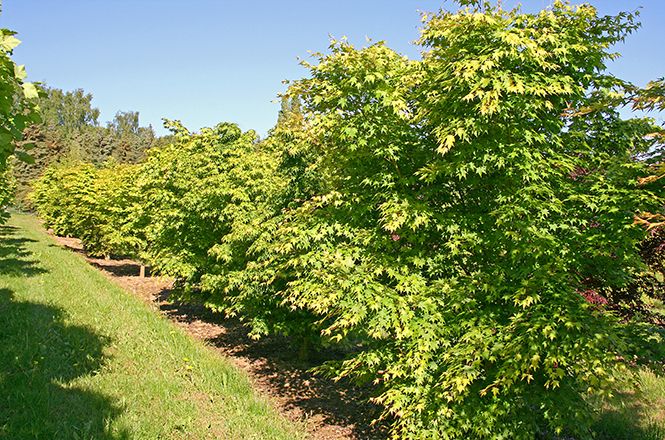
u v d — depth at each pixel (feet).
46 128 226.99
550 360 13.33
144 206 53.26
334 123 19.48
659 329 15.48
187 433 16.51
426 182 18.63
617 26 17.98
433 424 16.74
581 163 17.17
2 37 9.09
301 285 20.61
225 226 39.45
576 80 17.95
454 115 17.21
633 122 17.90
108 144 242.99
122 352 24.13
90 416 15.55
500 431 15.67
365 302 17.92
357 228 20.16
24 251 61.00
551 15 16.97
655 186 15.48
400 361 17.40
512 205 16.14
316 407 25.94
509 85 14.90
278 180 35.76
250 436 17.65
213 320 46.73
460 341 16.28
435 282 17.71
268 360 34.47
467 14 16.26
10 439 13.23
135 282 65.82
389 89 18.94
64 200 91.76
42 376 18.11
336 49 20.58
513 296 15.06
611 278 17.24
